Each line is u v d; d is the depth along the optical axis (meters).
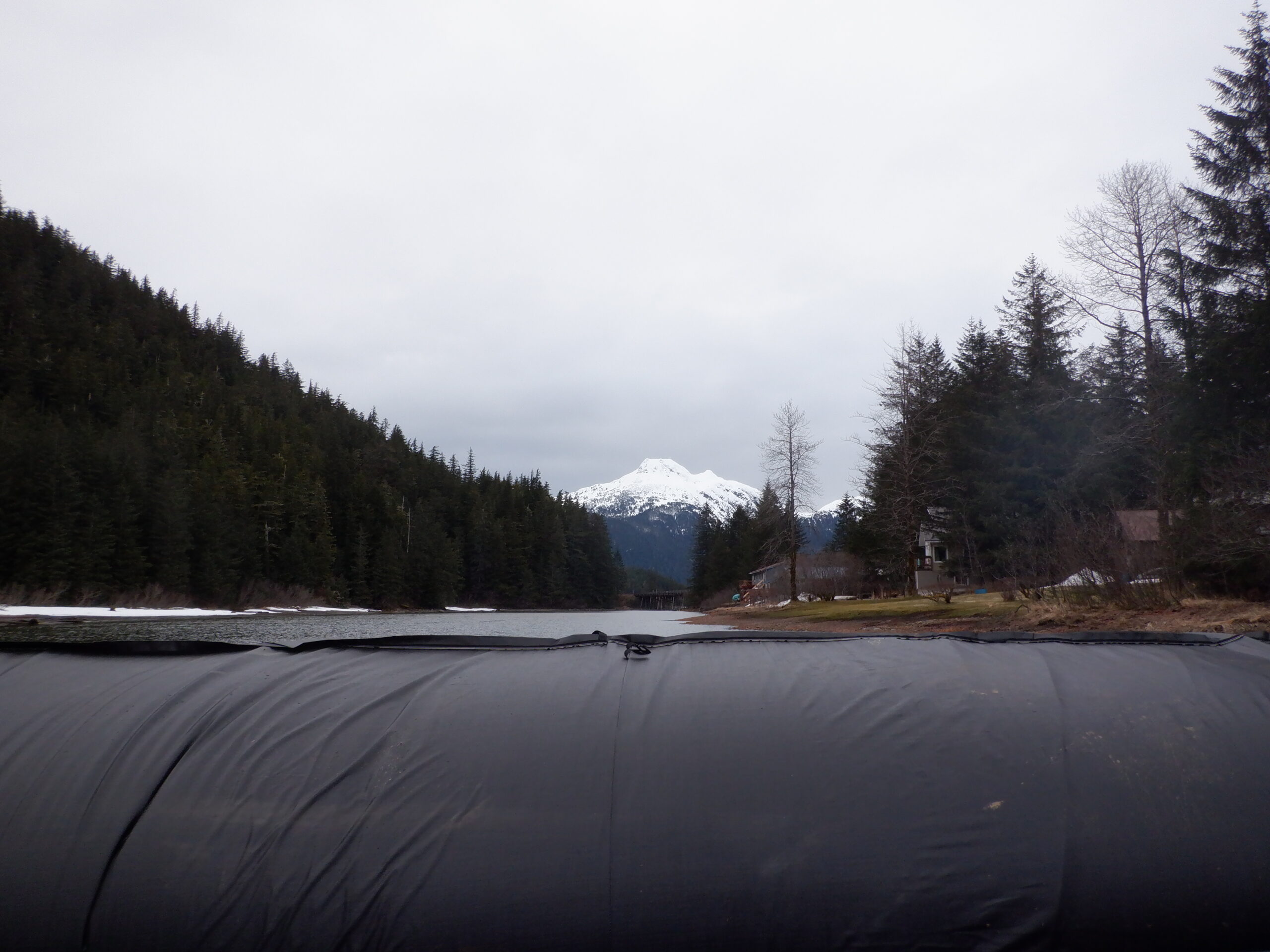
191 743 2.72
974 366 41.31
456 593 91.06
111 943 2.37
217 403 105.94
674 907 2.35
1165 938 2.36
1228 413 18.91
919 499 33.78
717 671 3.02
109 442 61.09
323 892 2.38
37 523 47.72
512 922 2.32
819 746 2.64
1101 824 2.46
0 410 72.19
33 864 2.46
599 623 34.06
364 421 129.75
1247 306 19.25
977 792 2.53
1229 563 13.52
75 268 136.62
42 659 3.28
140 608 49.47
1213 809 2.49
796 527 40.25
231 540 63.06
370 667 3.13
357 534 82.62
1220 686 2.88
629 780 2.55
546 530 104.06
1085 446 28.38
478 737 2.69
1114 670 3.01
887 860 2.41
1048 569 17.05
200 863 2.44
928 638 3.41
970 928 2.36
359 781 2.58
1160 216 26.00
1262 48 21.50
